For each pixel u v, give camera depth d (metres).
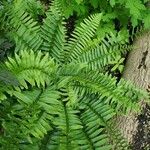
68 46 3.00
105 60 2.92
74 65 2.77
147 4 3.40
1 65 2.48
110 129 2.60
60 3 3.00
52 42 2.92
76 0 3.11
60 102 2.64
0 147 2.21
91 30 3.01
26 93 2.57
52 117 2.51
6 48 2.70
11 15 2.77
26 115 2.32
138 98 2.64
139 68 3.12
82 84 2.72
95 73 2.74
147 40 3.27
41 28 2.93
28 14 2.95
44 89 2.66
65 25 3.41
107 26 3.29
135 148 2.84
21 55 2.62
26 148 2.42
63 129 2.49
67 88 2.71
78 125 2.54
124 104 2.59
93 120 2.63
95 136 2.56
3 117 2.34
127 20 3.34
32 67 2.58
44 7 3.38
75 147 2.44
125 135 2.82
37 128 2.35
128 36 3.21
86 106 2.72
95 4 3.30
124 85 2.69
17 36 2.77
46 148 2.53
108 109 2.65
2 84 2.42
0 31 2.77
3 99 2.34
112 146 2.59
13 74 2.45
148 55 3.18
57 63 2.94
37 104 2.48
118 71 3.22
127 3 3.12
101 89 2.65
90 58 2.95
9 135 2.21
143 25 3.34
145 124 2.90
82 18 3.35
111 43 2.95
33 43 2.85
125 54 3.36
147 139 2.88
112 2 3.10
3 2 2.79
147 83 3.03
